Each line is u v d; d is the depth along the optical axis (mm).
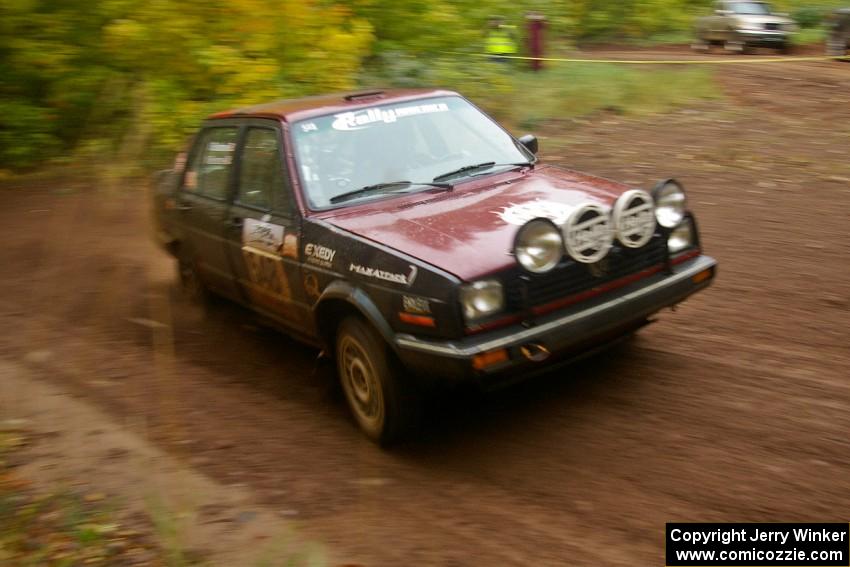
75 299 7352
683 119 13250
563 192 4824
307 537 3826
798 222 7887
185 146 6570
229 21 9680
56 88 11523
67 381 5781
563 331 4164
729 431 4324
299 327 5191
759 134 11891
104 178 10234
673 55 23391
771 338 5422
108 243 8883
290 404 5219
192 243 6188
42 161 12086
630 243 4363
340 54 10273
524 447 4422
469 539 3699
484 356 3959
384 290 4246
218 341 6293
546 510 3855
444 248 4223
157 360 6020
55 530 4051
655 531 3611
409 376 4383
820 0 26891
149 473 4516
